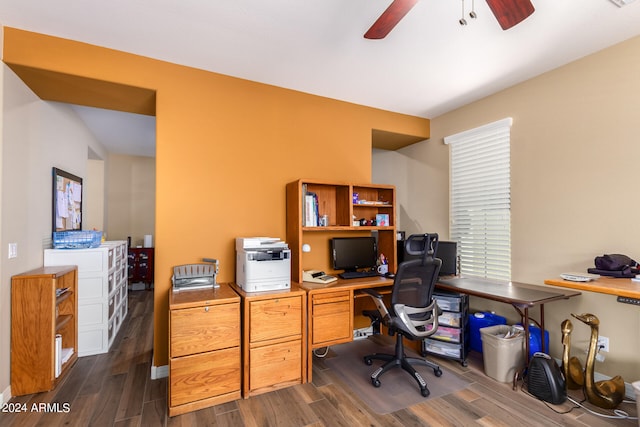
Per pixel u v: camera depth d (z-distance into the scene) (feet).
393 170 15.08
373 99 11.20
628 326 7.52
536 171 9.43
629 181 7.54
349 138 11.42
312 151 10.74
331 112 11.10
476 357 9.82
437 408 6.97
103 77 7.89
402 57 8.38
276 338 7.77
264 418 6.58
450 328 9.55
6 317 7.23
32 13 6.58
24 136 8.08
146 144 17.40
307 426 6.32
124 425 6.33
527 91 9.67
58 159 10.47
